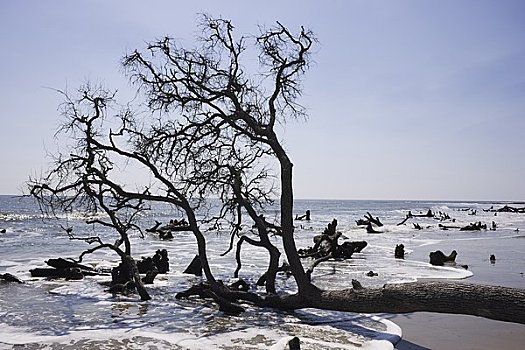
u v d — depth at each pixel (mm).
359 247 31047
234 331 11625
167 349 10188
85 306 14695
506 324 12266
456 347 10266
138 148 16672
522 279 19625
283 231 14086
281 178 14570
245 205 16703
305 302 13273
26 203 123625
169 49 16219
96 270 22078
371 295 11664
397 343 10617
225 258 28094
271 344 10523
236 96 16109
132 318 13047
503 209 130875
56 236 43219
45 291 17328
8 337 11078
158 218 72188
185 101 16047
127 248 18281
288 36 16141
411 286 10914
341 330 11672
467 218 89562
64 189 16484
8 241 38219
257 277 21016
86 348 10250
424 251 31984
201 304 15023
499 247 34344
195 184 16938
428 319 12805
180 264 25438
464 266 23688
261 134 15414
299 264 13781
